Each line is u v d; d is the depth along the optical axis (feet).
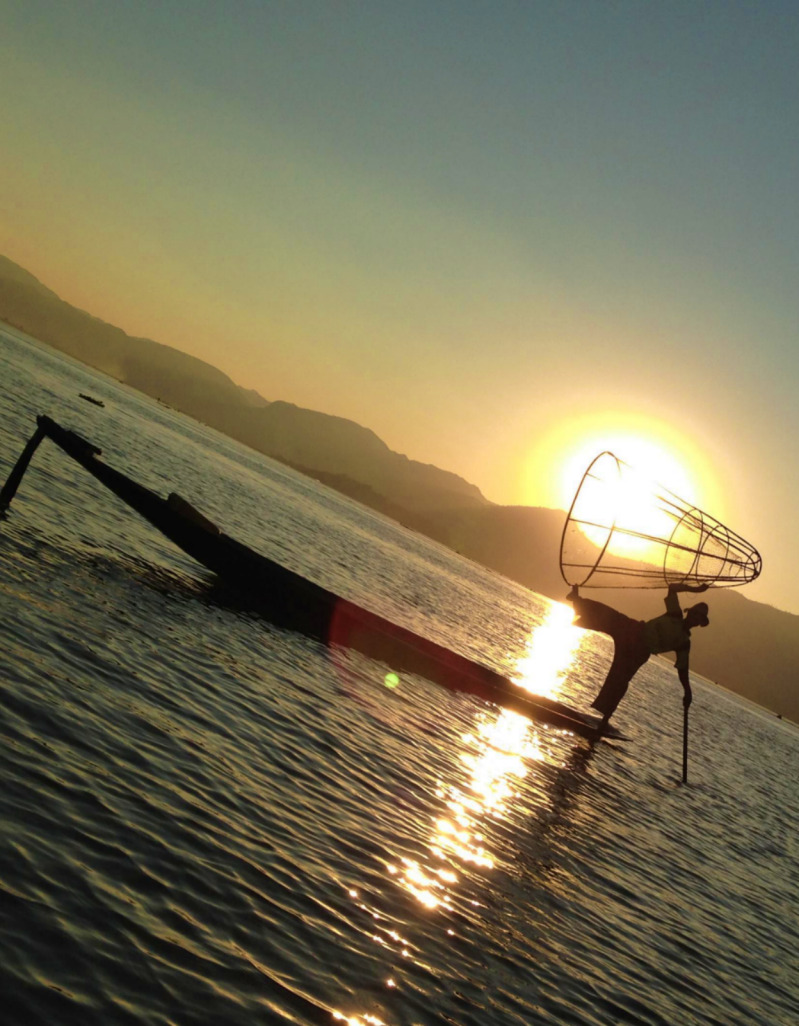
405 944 23.50
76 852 20.98
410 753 43.29
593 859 39.47
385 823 32.04
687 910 38.22
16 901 18.17
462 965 23.76
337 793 32.99
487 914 27.89
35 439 61.57
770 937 39.70
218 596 62.80
